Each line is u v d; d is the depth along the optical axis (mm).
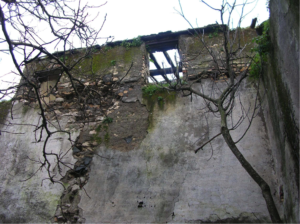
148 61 7164
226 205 4605
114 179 5301
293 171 3572
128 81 6453
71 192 5410
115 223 4844
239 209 4527
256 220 4391
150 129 5688
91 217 5012
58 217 5211
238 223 4430
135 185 5137
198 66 6195
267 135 5051
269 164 4770
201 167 5035
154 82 6430
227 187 4746
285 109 3797
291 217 3752
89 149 5793
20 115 6758
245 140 5090
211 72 6008
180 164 5156
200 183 4891
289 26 3432
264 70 5160
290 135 3625
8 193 5781
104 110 6289
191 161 5137
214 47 6367
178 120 5641
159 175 5137
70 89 6785
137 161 5383
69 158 5781
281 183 4285
